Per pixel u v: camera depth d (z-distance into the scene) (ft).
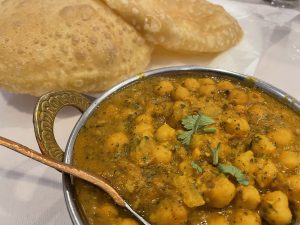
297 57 0.62
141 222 0.35
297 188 0.36
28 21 0.50
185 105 0.43
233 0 0.74
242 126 0.41
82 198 0.36
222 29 0.60
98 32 0.51
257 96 0.46
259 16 0.69
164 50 0.60
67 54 0.49
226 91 0.46
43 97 0.40
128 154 0.39
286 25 0.67
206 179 0.35
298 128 0.43
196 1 0.63
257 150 0.39
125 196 0.36
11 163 0.46
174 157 0.39
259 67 0.61
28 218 0.42
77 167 0.36
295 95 0.57
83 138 0.41
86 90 0.52
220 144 0.39
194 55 0.60
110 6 0.54
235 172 0.36
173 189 0.35
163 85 0.46
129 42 0.55
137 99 0.46
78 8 0.51
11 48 0.49
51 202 0.43
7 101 0.53
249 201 0.35
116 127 0.42
